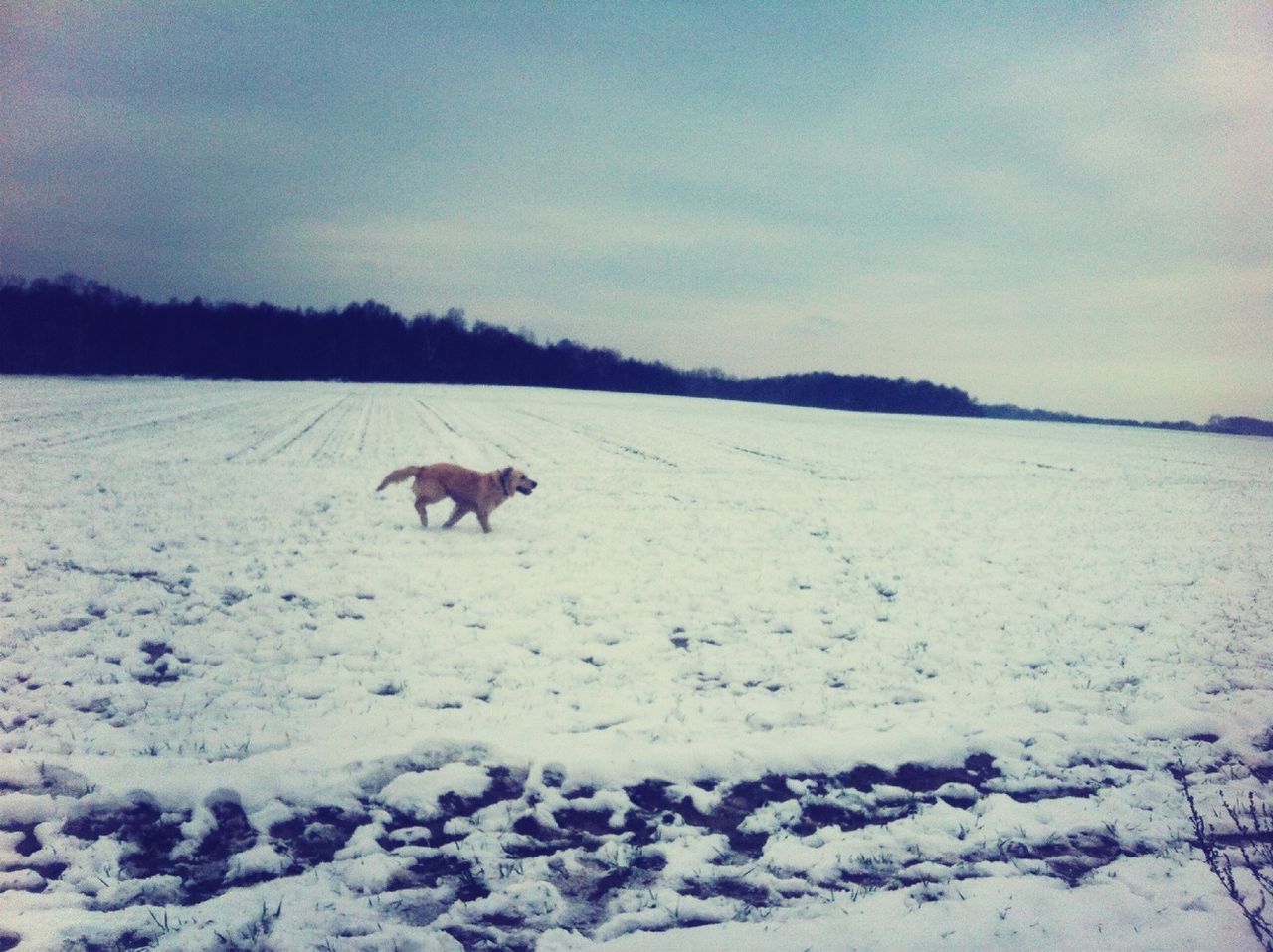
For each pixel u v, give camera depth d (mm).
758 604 9656
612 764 5656
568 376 114688
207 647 7336
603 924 4098
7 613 7762
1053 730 6566
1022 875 4695
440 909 4160
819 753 6012
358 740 5727
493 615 8695
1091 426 75875
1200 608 10273
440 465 12742
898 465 27422
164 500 13656
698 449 29891
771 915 4207
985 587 10867
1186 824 5316
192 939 3775
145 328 92812
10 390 40875
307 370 97438
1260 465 35500
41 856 4355
